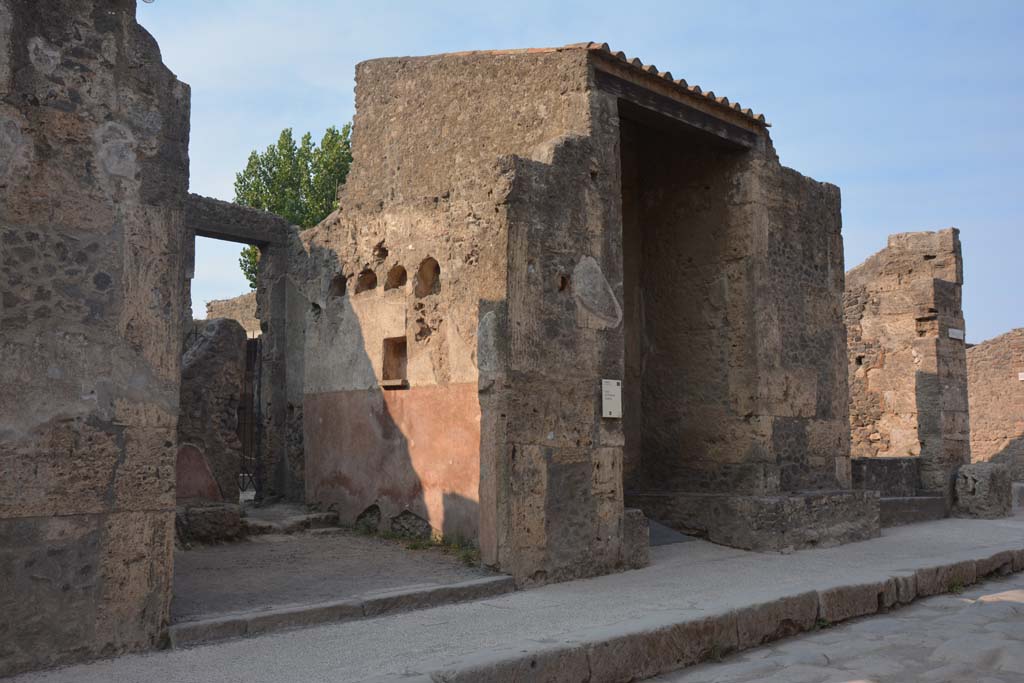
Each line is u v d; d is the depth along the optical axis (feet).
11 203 17.79
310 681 16.01
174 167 20.18
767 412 35.53
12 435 17.40
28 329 17.79
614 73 30.96
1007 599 26.22
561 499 27.07
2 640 16.93
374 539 32.04
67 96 18.70
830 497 35.70
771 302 36.45
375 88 36.24
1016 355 80.89
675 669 19.44
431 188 33.12
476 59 32.81
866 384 53.42
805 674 18.24
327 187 98.32
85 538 18.11
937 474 49.29
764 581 26.27
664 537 34.63
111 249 19.01
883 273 53.62
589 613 21.77
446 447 30.32
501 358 26.04
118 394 18.81
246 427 49.06
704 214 37.70
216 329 33.30
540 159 28.58
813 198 39.34
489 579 24.90
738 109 35.55
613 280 29.58
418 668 15.93
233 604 21.65
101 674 16.78
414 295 32.40
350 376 35.32
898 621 24.06
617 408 28.99
